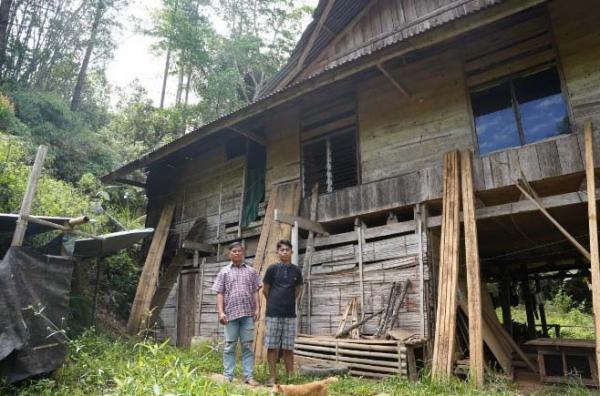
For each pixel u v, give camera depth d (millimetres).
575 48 5973
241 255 5367
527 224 7277
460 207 6367
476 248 5844
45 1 19672
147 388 2922
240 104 21828
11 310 4531
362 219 7613
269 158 9328
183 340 9930
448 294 5848
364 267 7266
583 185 5613
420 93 7352
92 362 5375
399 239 6965
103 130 21000
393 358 6039
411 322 6465
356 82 8227
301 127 8930
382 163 7496
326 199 8016
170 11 21594
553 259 10633
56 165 15047
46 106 16531
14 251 4781
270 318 5281
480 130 6664
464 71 6969
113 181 11555
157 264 10359
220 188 10500
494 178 6199
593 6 5953
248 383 4965
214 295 9586
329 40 10297
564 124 5934
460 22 5500
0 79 16188
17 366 4441
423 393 4730
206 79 22859
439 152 6910
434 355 5633
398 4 9320
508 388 5242
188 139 8953
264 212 9164
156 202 12289
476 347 5320
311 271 7926
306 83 6922
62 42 20172
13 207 8430
